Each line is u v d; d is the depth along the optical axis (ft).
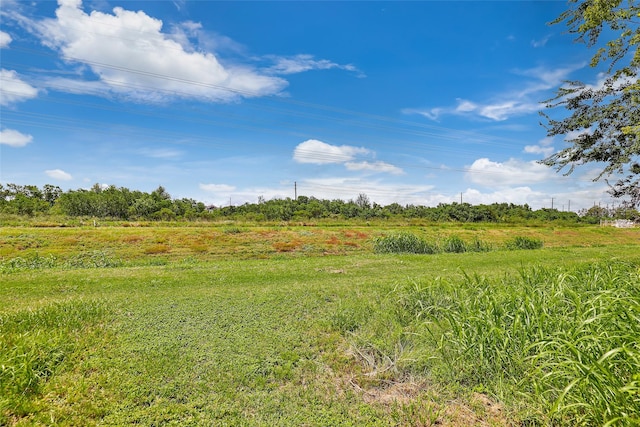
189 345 13.53
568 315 12.17
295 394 10.32
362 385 10.87
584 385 8.36
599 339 9.61
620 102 25.62
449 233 82.07
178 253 48.91
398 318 16.22
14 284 24.76
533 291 14.12
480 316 12.44
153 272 29.55
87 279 26.40
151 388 10.48
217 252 50.67
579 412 8.75
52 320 15.83
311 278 27.37
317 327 15.53
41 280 26.05
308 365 12.01
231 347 13.37
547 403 9.05
